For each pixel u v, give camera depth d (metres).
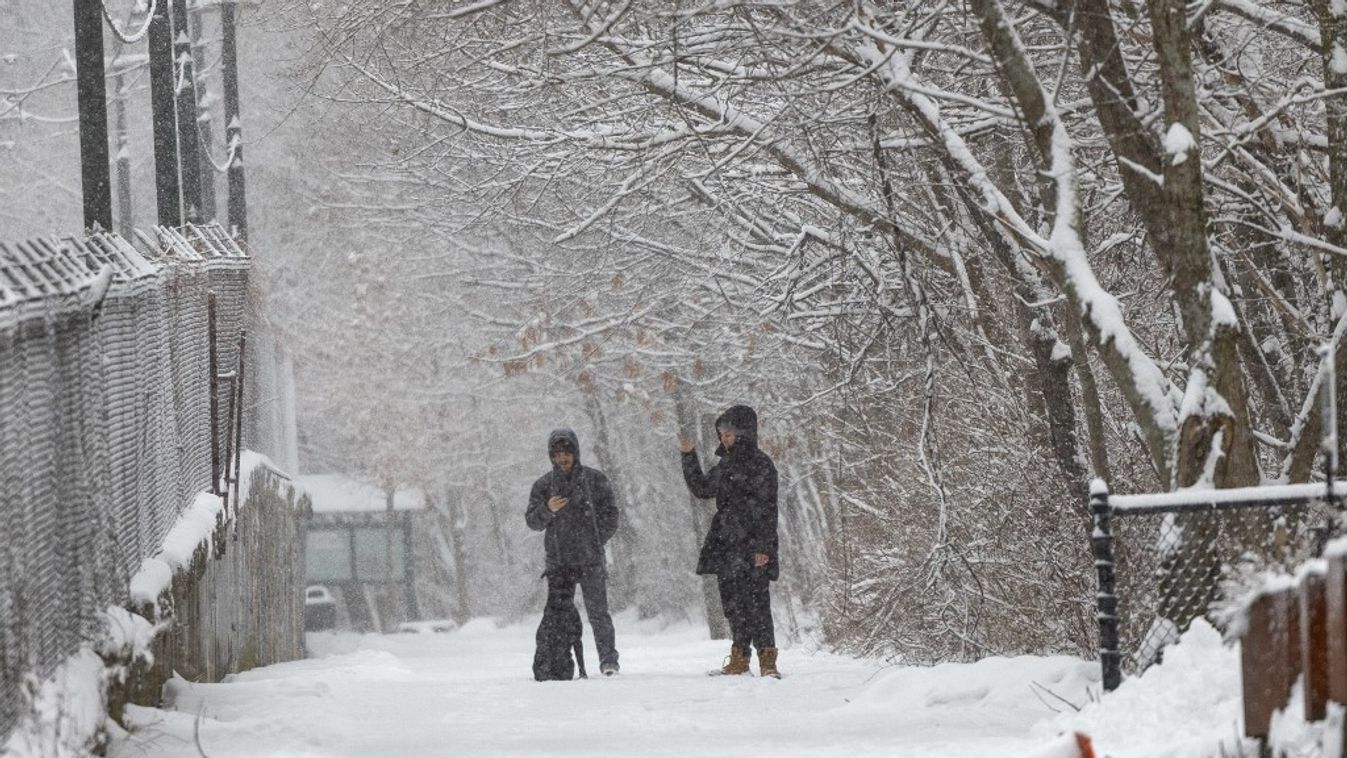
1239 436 32.72
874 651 61.72
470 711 38.59
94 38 45.31
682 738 33.09
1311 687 20.03
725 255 76.62
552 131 59.47
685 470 50.56
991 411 54.19
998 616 51.12
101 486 32.97
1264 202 43.41
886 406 65.81
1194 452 32.78
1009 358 53.97
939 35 48.28
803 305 70.44
